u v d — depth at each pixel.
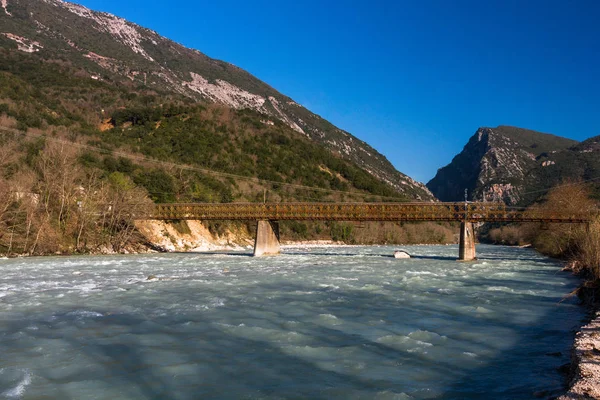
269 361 12.94
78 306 21.03
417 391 10.63
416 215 58.31
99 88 157.62
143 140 121.44
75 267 40.97
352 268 41.84
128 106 145.88
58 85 149.62
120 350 13.93
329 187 147.62
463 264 47.78
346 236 122.69
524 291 26.78
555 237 61.84
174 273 36.59
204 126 141.50
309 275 35.16
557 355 13.34
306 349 14.06
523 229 113.00
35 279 31.53
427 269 41.09
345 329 16.73
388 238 128.75
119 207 64.62
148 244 69.19
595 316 18.61
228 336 15.61
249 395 10.42
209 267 42.56
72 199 60.16
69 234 58.66
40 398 10.19
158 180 84.25
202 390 10.74
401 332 16.33
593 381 9.71
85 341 14.93
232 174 120.00
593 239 34.00
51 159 63.97
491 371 12.05
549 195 85.75
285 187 129.50
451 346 14.59
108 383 11.17
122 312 19.62
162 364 12.62
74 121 118.25
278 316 18.91
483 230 185.50
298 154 153.62
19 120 94.56
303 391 10.66
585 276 33.56
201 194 92.50
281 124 179.25
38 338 15.23
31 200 55.22
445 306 21.56
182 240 76.56
